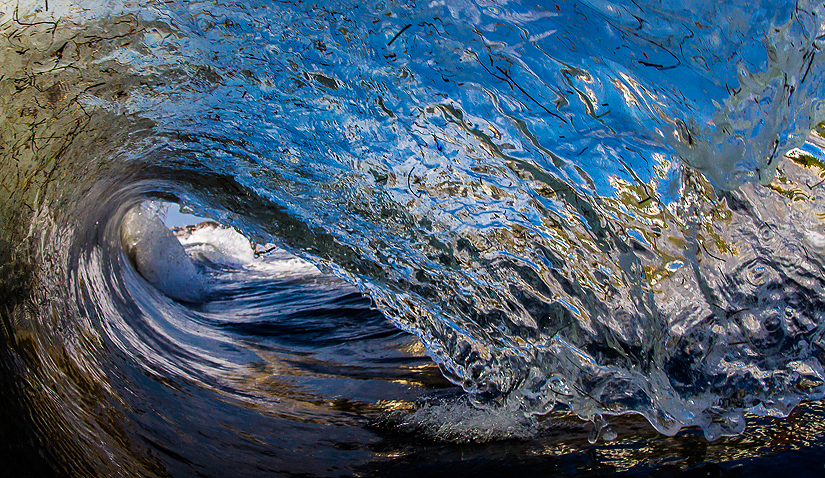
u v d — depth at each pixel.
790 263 0.93
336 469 0.92
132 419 1.02
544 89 0.89
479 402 1.13
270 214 1.52
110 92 1.00
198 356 1.74
